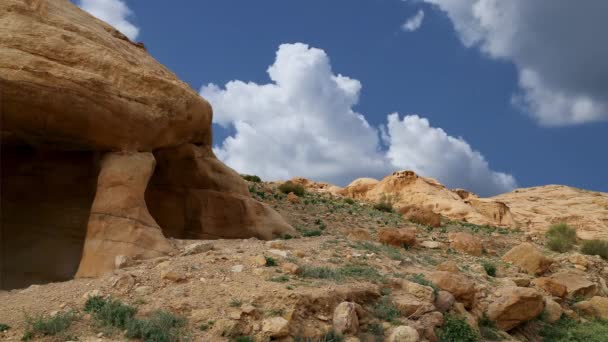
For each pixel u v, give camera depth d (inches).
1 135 421.7
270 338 277.1
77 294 309.6
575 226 1633.9
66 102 397.4
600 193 2235.5
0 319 272.5
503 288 462.0
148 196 560.1
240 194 605.9
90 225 405.4
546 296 499.2
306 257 424.5
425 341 318.0
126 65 442.3
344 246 496.7
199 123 527.5
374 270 411.2
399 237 610.2
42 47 395.5
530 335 432.1
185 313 291.6
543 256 600.7
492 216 1354.6
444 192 1418.6
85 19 471.8
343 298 329.1
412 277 408.2
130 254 394.3
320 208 841.5
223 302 302.5
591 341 426.0
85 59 415.8
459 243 662.5
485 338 383.9
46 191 472.7
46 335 256.5
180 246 443.8
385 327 319.3
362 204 1058.7
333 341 287.4
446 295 383.2
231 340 270.8
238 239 526.0
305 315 302.8
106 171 424.5
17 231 458.9
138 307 293.6
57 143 441.7
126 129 435.8
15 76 375.6
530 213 1801.2
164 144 490.9
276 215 624.4
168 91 467.8
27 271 442.3
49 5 430.3
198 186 577.9
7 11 396.2
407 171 1448.1
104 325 272.8
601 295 584.1
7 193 467.8
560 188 2272.4
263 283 330.0
